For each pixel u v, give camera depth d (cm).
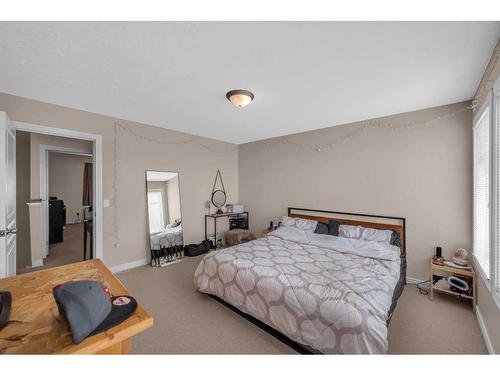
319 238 301
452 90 222
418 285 272
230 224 471
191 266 344
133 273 315
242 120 325
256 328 196
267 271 199
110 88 221
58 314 85
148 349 171
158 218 362
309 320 160
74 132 277
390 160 299
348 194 338
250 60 171
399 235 283
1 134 180
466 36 141
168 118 318
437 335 186
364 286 170
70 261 366
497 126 155
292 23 132
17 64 176
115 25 133
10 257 213
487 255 189
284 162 418
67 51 159
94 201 300
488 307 175
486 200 193
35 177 343
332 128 354
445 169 262
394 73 189
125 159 326
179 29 137
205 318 210
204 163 437
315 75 193
